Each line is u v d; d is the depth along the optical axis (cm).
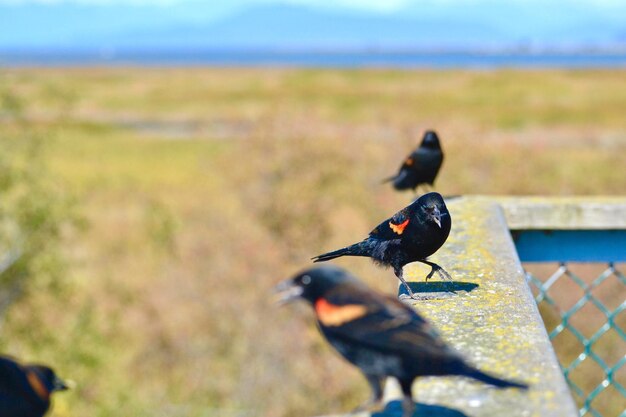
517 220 433
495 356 246
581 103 6850
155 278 2508
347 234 2602
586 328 1695
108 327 2208
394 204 2728
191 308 2388
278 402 2089
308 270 234
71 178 4316
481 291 322
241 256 2500
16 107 1894
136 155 5219
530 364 239
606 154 3559
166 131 6488
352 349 219
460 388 227
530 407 212
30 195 1911
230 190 2862
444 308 298
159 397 2117
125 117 7369
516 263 364
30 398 325
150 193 3841
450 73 10375
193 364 2225
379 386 222
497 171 2797
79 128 5962
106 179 4294
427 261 379
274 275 2452
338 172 2791
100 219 3288
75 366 1941
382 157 2811
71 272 2259
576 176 2953
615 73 10275
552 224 430
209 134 6038
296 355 2138
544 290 426
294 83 9200
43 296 1989
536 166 2856
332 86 8356
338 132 2905
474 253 382
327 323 222
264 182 2798
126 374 2133
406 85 8256
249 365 2166
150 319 2348
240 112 6669
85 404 1941
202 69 15612
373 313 217
